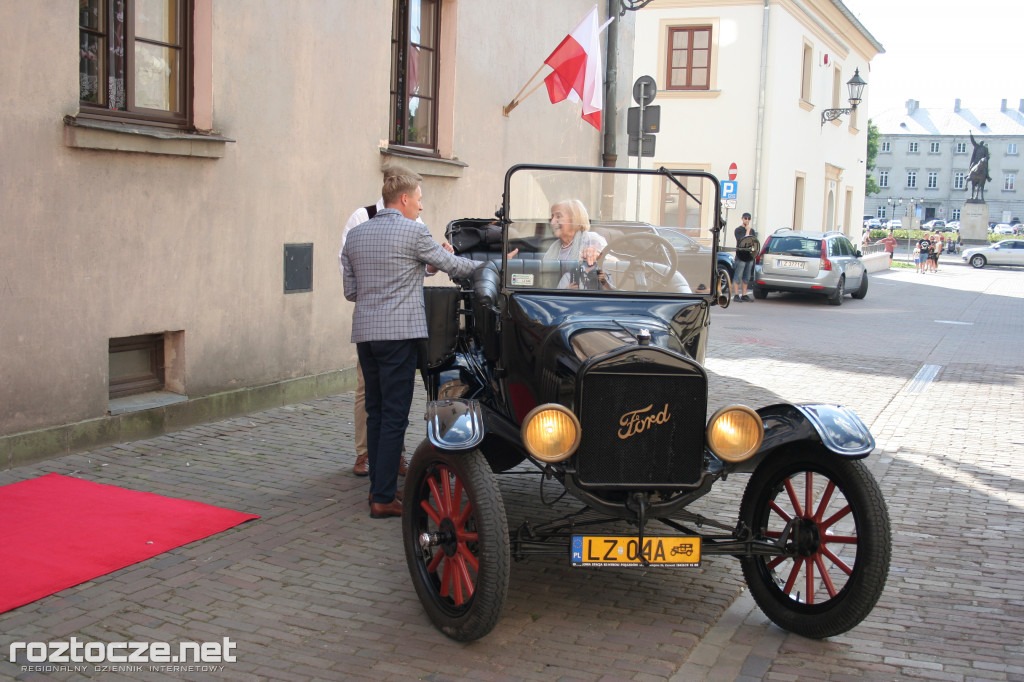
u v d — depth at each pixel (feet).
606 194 14.73
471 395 15.74
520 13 35.88
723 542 12.79
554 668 11.44
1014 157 352.69
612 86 44.39
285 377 25.18
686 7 81.66
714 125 82.38
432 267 16.57
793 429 12.35
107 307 19.66
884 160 369.50
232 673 10.96
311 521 16.28
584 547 12.01
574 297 14.52
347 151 26.58
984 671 11.75
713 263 14.92
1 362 17.65
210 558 14.37
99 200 19.24
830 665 11.85
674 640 12.35
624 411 12.03
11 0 17.19
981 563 15.61
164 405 21.29
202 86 21.66
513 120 36.19
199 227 21.83
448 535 12.28
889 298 74.33
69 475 17.92
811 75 92.27
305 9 24.49
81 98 19.36
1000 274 119.96
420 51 30.78
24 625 11.85
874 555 11.78
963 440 24.94
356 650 11.71
